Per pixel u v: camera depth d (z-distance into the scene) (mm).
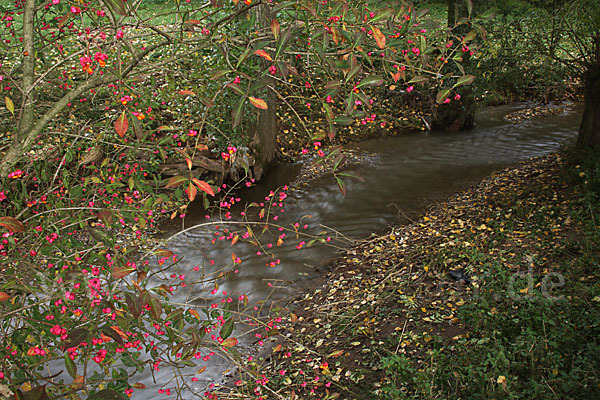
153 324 2449
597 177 6395
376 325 4672
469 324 4188
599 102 7430
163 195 2686
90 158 3145
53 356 2271
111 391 1609
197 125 2439
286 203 7879
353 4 2256
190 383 4215
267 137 8758
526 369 3334
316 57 2453
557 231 5523
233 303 5367
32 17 2406
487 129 11602
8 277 2092
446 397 3336
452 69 8758
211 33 2256
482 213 6660
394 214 7355
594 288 4086
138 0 2314
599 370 3105
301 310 5262
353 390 3850
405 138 11039
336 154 2145
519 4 7711
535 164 8586
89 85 2340
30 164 3148
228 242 6656
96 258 2449
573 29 7121
